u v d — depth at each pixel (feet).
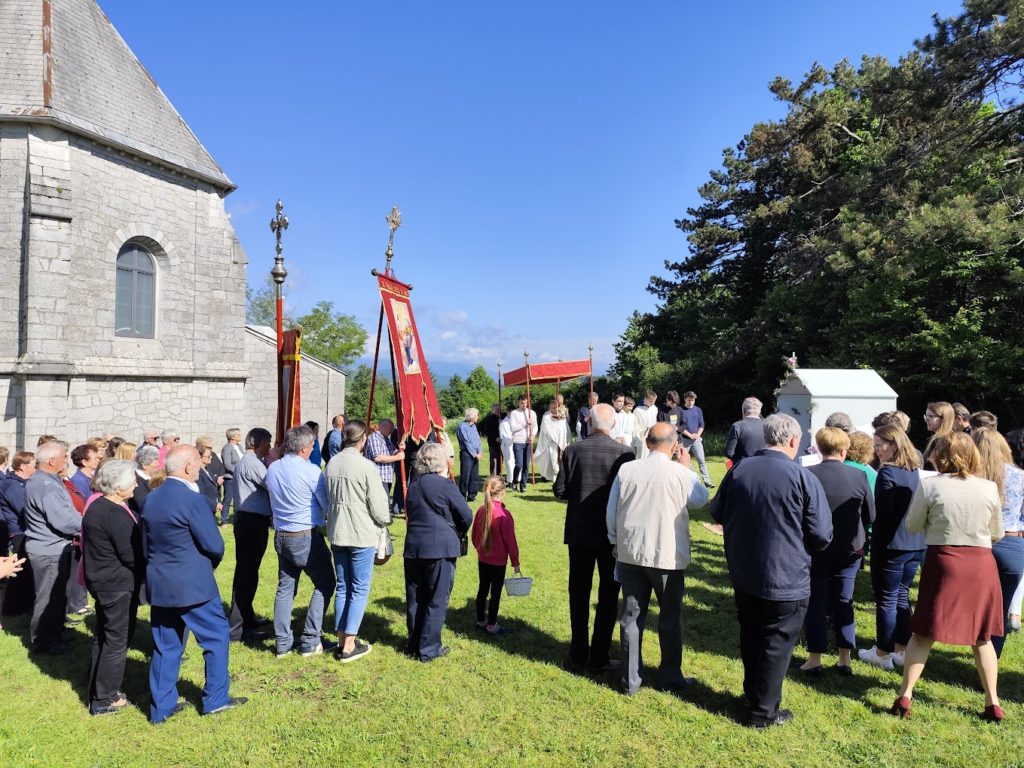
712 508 14.20
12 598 20.29
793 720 13.73
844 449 15.83
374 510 16.56
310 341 150.10
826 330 71.77
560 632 18.86
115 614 14.23
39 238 41.93
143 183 49.29
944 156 59.21
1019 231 45.52
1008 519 15.43
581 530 15.84
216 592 14.32
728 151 101.55
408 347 28.09
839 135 87.66
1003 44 49.21
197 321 53.72
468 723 13.73
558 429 41.11
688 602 20.98
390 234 27.48
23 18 44.65
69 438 43.34
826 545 13.14
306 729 13.46
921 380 58.44
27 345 41.63
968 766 12.06
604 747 12.78
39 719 13.89
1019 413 55.47
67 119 43.01
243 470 18.26
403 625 19.43
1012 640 17.58
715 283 103.91
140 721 13.85
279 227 27.04
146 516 13.80
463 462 38.04
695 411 40.52
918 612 13.80
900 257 54.95
